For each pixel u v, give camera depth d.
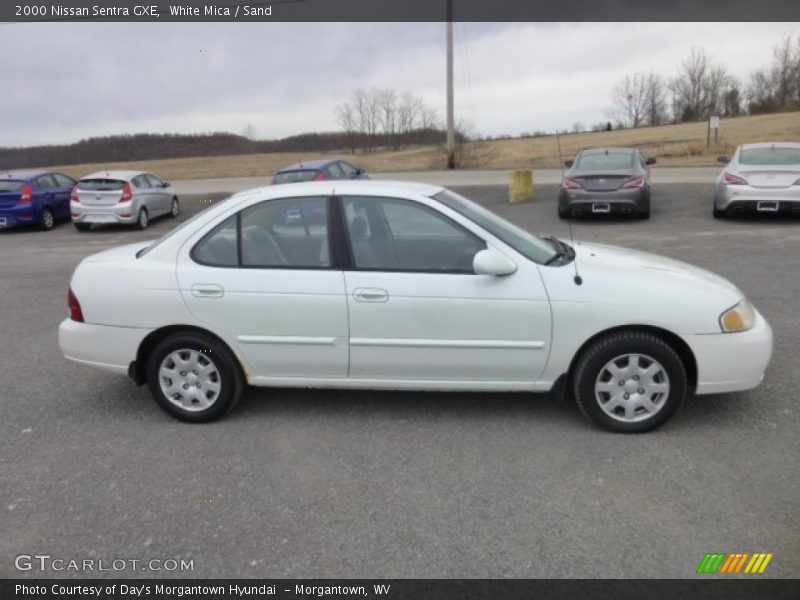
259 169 37.19
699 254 9.94
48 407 4.91
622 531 3.15
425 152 44.81
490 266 4.04
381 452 4.03
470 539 3.13
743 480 3.57
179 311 4.38
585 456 3.90
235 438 4.29
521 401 4.73
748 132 40.91
